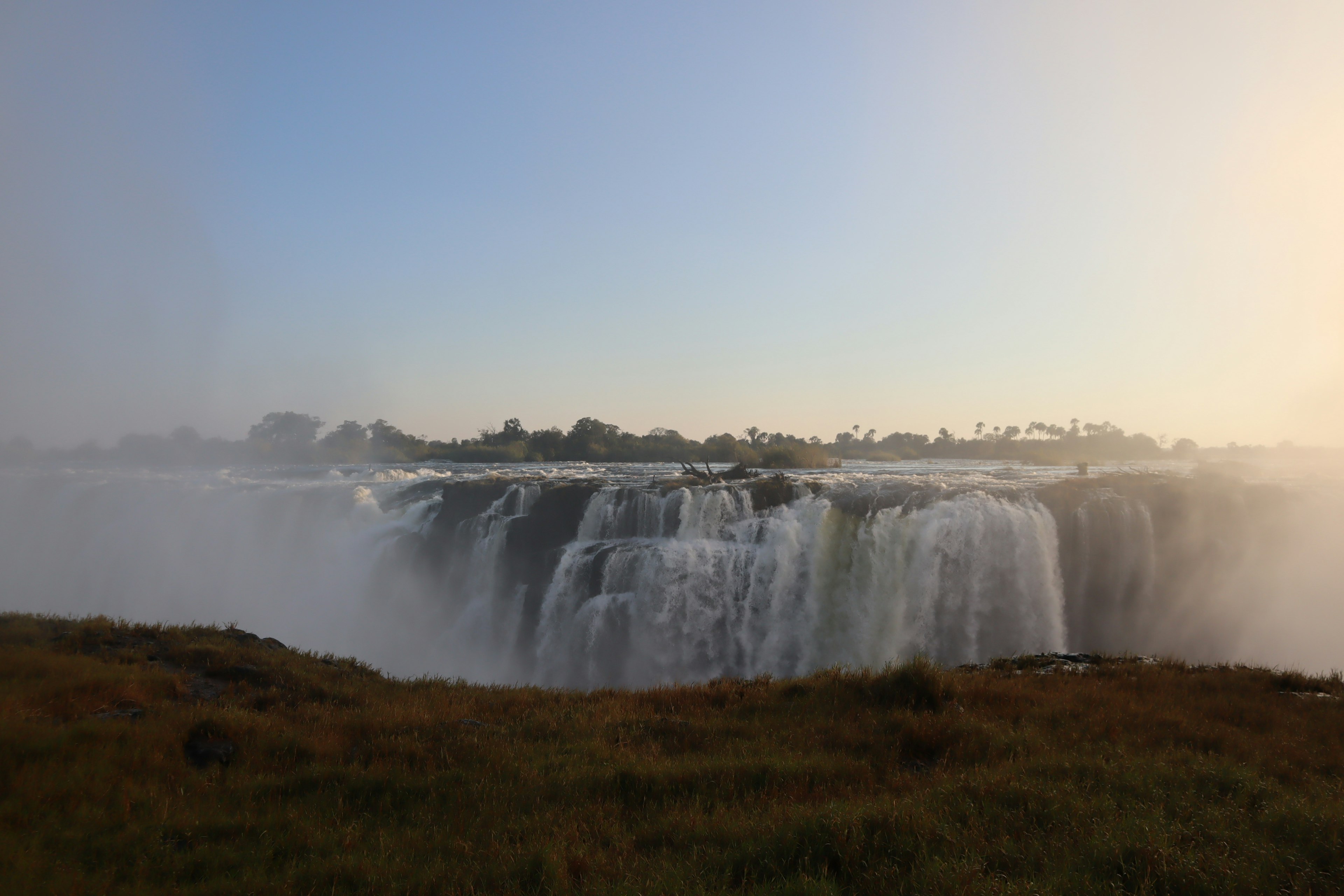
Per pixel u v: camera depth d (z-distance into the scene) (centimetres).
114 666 1226
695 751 984
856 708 1155
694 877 584
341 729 1059
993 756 884
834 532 3036
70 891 563
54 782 761
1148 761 830
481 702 1298
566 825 715
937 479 4047
